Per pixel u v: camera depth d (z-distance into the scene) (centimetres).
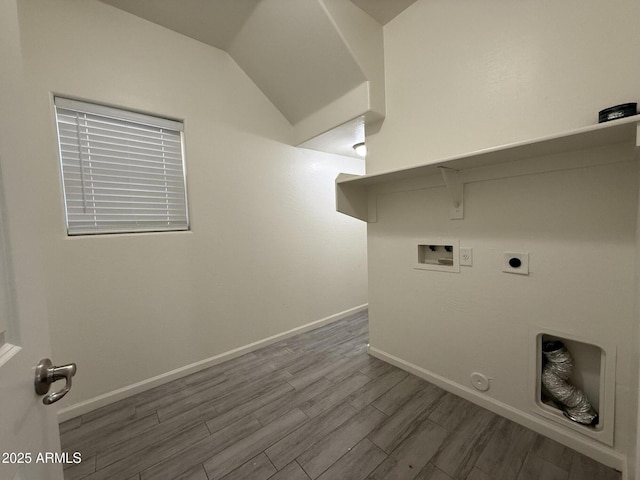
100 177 171
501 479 113
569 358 128
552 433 131
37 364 52
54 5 149
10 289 47
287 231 262
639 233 98
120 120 176
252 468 122
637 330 98
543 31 121
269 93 236
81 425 151
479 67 143
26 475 46
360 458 125
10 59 49
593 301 117
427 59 164
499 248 144
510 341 143
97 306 167
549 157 123
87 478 119
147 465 125
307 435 140
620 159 106
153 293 187
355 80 184
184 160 202
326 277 299
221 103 215
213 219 213
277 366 212
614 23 104
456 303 166
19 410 45
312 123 231
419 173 164
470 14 144
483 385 156
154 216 192
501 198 142
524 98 128
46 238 150
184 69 196
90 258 164
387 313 209
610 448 116
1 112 47
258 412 159
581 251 119
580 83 113
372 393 173
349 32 167
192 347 206
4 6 48
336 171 301
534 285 133
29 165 54
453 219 163
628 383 110
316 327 289
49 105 149
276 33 183
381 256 208
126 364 178
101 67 164
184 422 152
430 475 116
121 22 170
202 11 176
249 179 233
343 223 312
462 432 138
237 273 229
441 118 160
